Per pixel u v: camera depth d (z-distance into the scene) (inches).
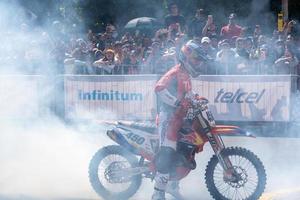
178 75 470.9
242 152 480.7
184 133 476.4
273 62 1003.9
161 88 467.2
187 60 470.9
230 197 508.4
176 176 480.7
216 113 944.3
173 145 473.1
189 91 473.7
